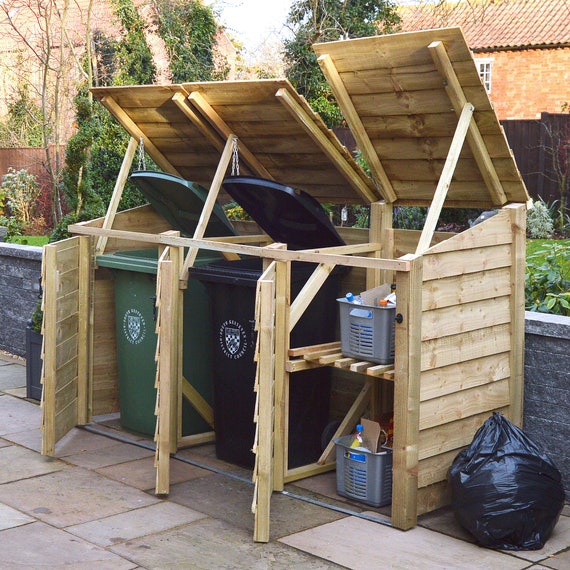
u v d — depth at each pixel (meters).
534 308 5.80
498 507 4.28
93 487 5.14
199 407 5.97
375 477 4.85
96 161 11.33
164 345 4.96
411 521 4.58
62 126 13.36
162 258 5.04
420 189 5.49
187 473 5.42
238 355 5.45
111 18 14.24
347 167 5.53
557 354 4.97
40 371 6.94
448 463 4.80
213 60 15.33
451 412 4.75
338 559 4.21
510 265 5.04
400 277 4.46
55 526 4.55
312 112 5.20
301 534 4.50
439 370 4.65
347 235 5.96
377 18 14.64
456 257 4.68
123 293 6.13
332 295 5.59
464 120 4.74
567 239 11.20
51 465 5.52
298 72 14.23
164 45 14.88
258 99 5.36
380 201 5.69
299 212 5.54
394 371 4.66
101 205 7.39
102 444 5.98
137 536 4.45
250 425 5.46
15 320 8.43
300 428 5.42
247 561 4.17
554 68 20.00
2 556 4.16
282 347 5.06
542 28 20.19
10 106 14.87
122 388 6.23
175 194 6.23
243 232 6.77
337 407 5.89
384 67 4.80
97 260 6.24
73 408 6.20
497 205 5.23
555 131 13.49
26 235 15.07
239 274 5.33
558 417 4.98
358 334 4.92
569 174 13.24
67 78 12.47
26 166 16.12
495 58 20.69
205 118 5.90
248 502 4.96
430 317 4.57
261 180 5.38
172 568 4.08
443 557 4.24
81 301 6.26
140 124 6.48
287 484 5.25
